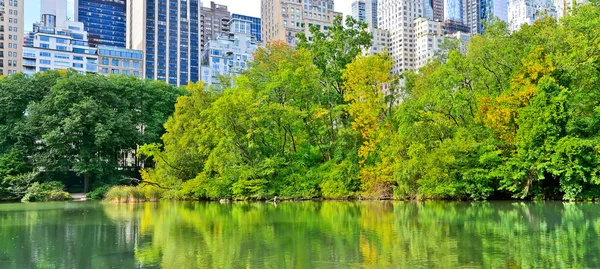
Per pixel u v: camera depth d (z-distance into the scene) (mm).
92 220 28797
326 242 17984
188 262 14984
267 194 45406
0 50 147000
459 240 17750
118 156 72125
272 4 174750
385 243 17438
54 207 42750
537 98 34281
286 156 48594
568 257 14375
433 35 179875
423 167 37875
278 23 169500
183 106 54719
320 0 176250
